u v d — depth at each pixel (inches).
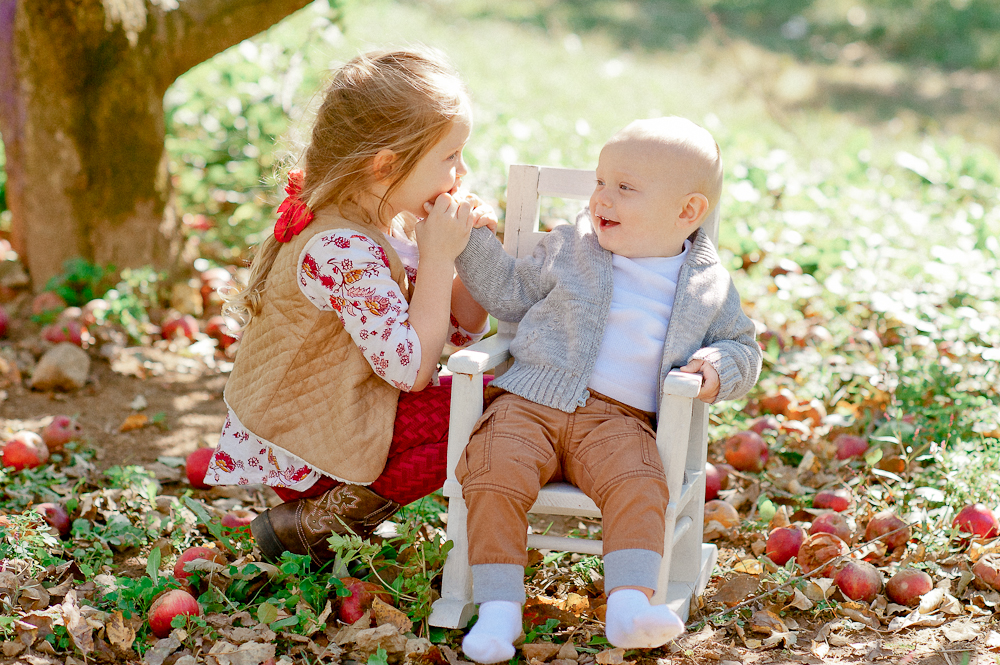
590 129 264.1
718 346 94.7
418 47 98.3
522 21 547.5
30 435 127.4
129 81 173.0
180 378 162.7
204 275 186.1
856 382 146.8
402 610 93.3
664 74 442.3
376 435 94.2
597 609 96.8
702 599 102.1
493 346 97.4
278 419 94.2
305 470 95.3
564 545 92.8
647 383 94.6
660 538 85.0
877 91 455.8
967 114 417.7
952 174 244.7
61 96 169.2
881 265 178.7
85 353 160.9
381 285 91.4
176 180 215.0
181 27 177.0
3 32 171.0
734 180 219.6
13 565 99.0
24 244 181.5
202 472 124.7
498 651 80.9
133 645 90.0
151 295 177.9
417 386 93.2
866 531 112.7
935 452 120.0
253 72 230.8
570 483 94.0
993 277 163.8
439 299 93.7
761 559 106.6
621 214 95.2
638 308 95.9
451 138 93.4
